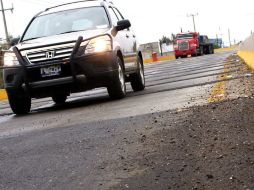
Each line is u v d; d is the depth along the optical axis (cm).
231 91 707
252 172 305
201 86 877
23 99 878
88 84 829
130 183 319
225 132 419
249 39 1507
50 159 416
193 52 4991
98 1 971
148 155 382
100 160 388
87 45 824
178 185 302
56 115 769
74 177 349
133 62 1003
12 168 400
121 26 911
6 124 737
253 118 459
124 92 894
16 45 862
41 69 820
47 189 329
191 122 488
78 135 515
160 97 792
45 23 938
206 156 355
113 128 527
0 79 3095
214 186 292
